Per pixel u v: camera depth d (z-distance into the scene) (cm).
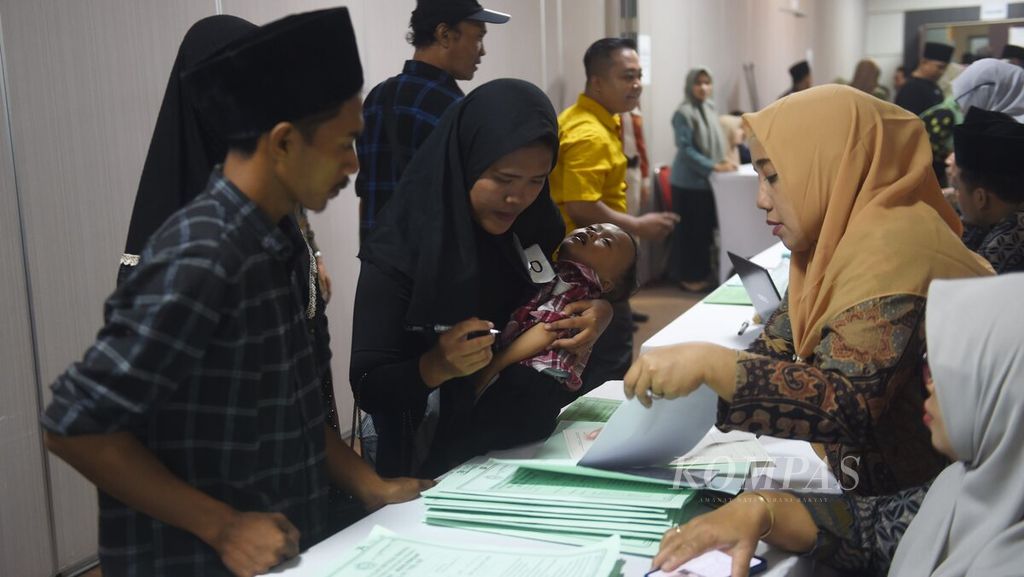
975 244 245
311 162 115
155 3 281
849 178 138
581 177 360
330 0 350
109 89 267
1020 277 105
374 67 374
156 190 144
